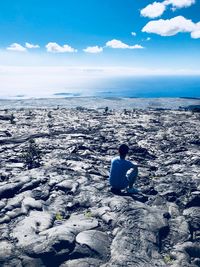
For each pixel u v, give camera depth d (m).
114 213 8.48
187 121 28.28
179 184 11.05
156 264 6.67
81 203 9.27
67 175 11.37
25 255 6.64
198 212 9.20
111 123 25.19
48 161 13.31
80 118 27.88
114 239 7.32
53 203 9.27
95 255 6.75
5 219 8.13
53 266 6.48
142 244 7.24
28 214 8.49
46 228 7.72
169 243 7.67
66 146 16.20
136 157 15.05
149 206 9.06
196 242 7.88
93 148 16.31
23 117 27.33
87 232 7.45
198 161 14.32
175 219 8.73
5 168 12.20
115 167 10.05
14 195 9.70
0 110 34.25
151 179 11.91
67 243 6.93
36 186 10.27
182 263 6.84
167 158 15.36
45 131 20.53
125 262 6.55
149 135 20.53
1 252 6.67
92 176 11.51
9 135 18.86
